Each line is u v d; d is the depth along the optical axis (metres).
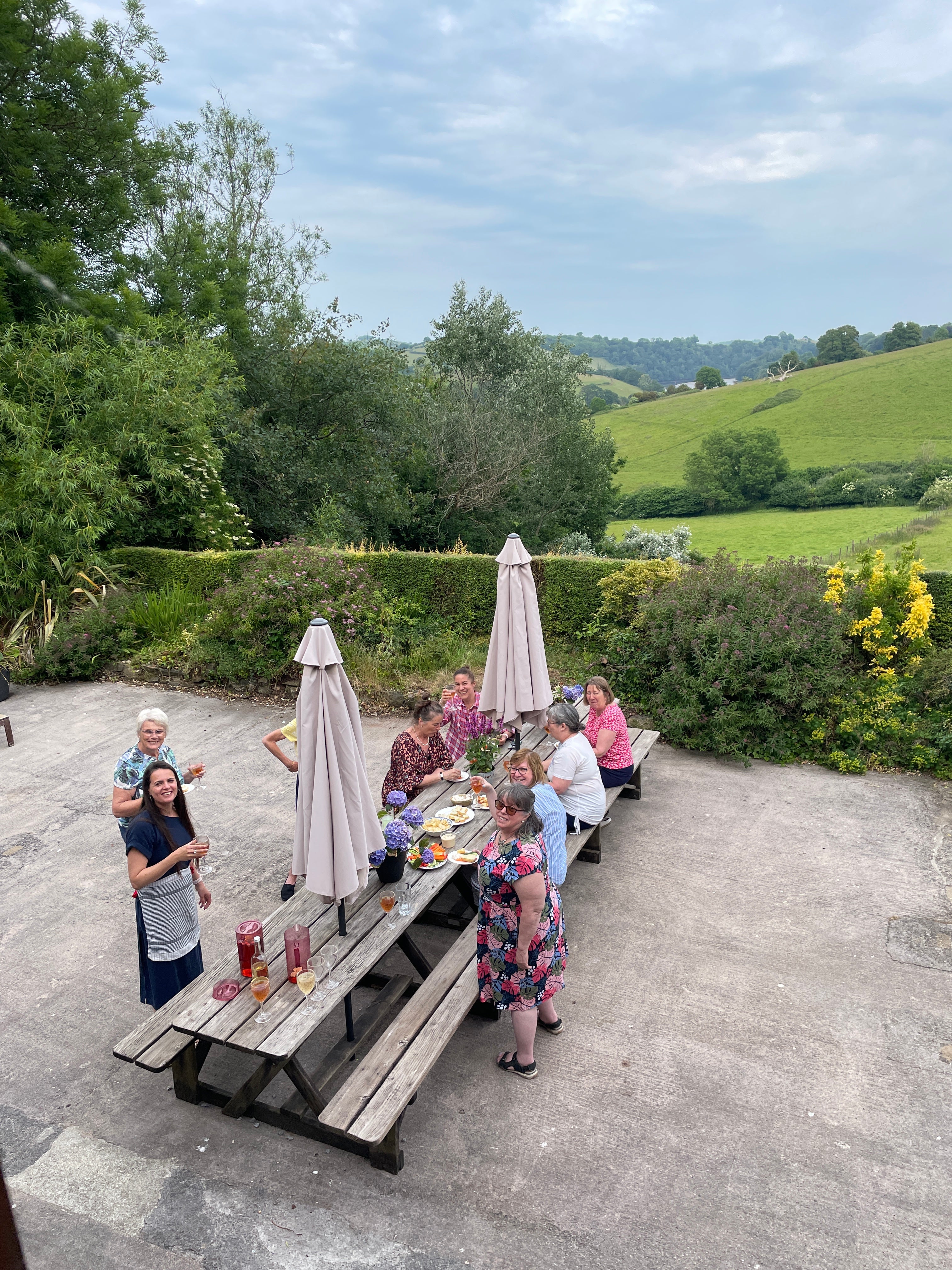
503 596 6.11
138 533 13.27
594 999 4.61
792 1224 3.26
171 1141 3.74
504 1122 3.78
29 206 13.85
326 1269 3.10
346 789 3.97
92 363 12.27
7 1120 3.87
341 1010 4.68
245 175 22.14
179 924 4.17
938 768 7.41
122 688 10.58
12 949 5.23
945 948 4.98
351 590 10.97
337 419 21.16
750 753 7.95
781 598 8.61
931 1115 3.79
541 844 3.68
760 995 4.61
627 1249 3.16
